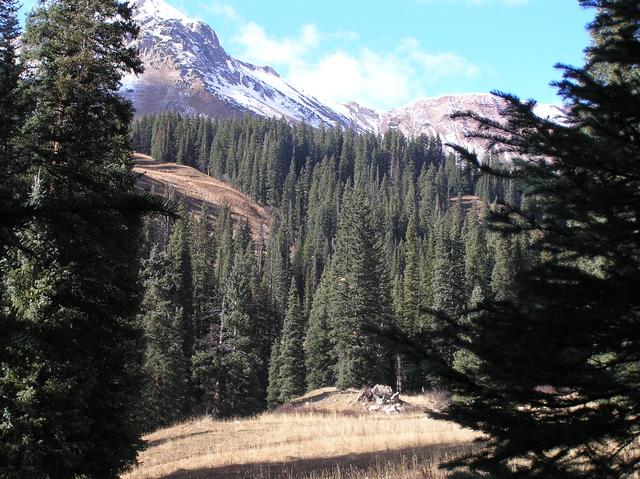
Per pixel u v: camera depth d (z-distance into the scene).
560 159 4.21
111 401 15.66
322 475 15.60
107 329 15.72
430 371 4.30
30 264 12.42
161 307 48.41
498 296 4.52
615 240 3.90
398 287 75.06
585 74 4.09
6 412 12.03
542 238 4.36
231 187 187.38
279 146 191.88
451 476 5.04
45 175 13.26
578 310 3.78
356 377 52.09
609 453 4.05
